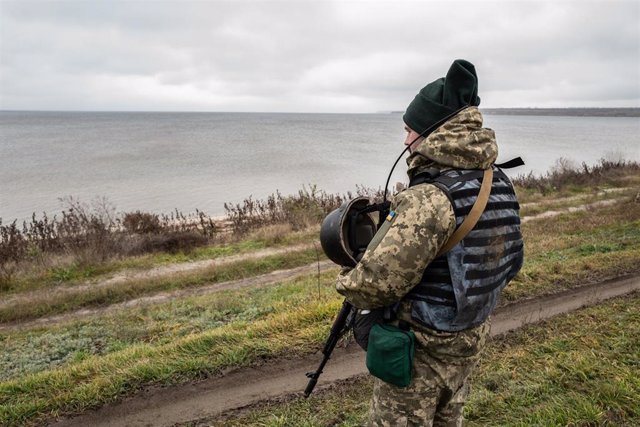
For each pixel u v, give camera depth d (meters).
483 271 1.89
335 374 4.36
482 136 1.90
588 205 18.02
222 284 10.54
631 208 16.00
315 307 5.64
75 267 11.62
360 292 1.84
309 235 14.18
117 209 25.48
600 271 7.27
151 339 6.36
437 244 1.78
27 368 5.58
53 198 29.05
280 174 41.69
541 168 43.88
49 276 11.19
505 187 2.06
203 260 12.34
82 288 10.28
